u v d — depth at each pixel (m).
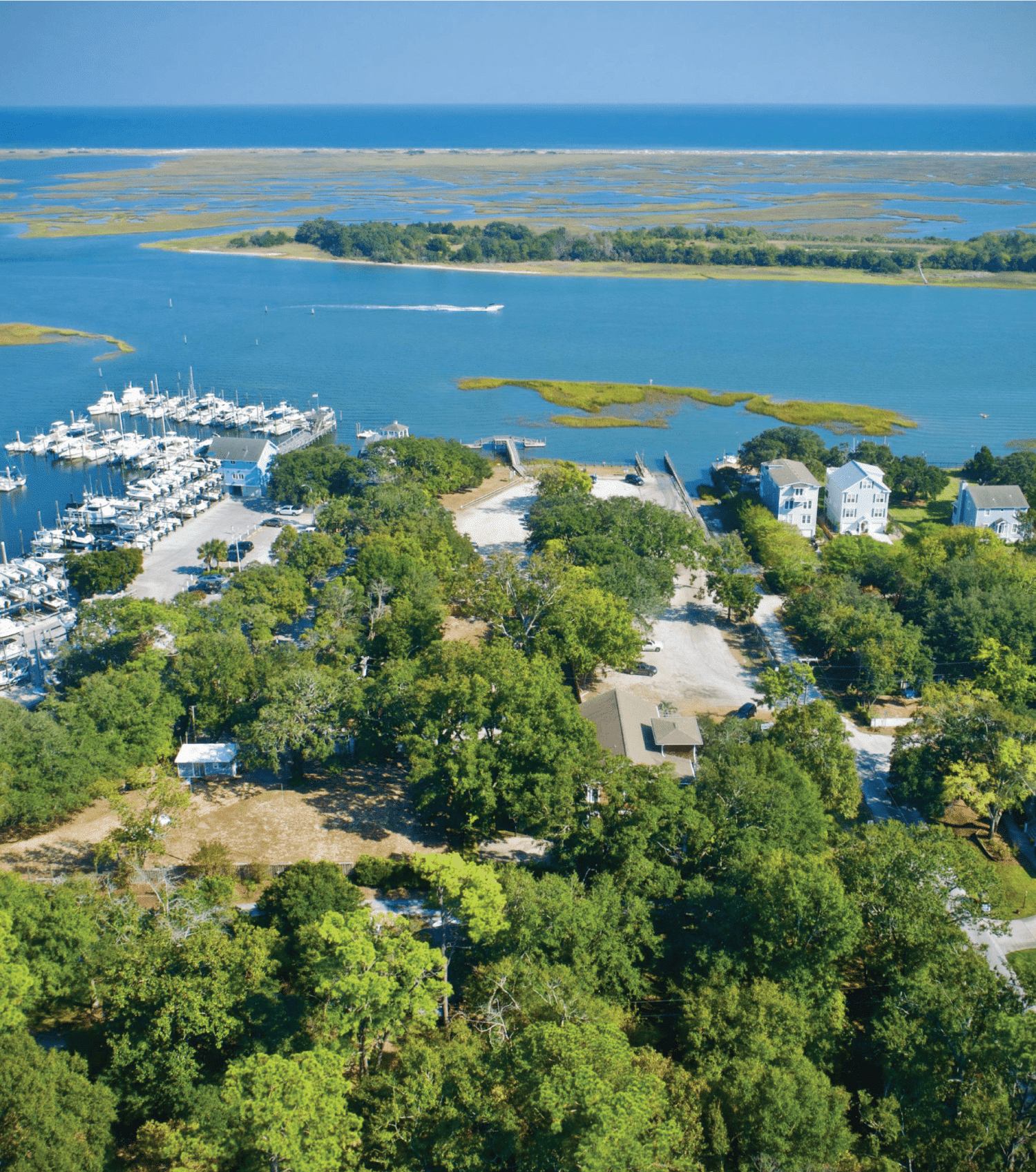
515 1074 63.47
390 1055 75.88
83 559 164.88
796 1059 69.25
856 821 114.31
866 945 85.88
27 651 150.38
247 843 106.88
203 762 118.44
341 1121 60.41
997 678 131.75
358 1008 69.88
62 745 108.88
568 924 82.00
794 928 81.31
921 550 169.12
